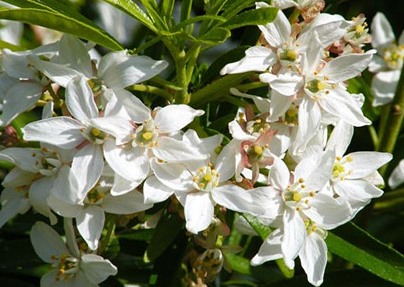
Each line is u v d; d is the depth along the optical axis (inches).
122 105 17.2
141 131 17.1
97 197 17.3
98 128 17.0
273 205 17.3
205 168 17.2
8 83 18.0
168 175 17.1
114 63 17.4
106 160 17.0
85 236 17.2
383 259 18.3
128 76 17.3
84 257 17.4
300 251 17.5
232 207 17.2
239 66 17.4
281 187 17.5
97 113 17.2
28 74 17.9
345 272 18.9
